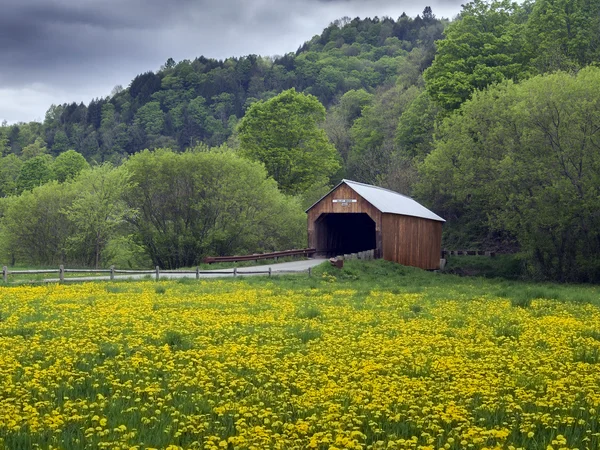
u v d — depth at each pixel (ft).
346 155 345.10
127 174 174.29
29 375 41.45
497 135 155.53
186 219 179.52
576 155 140.97
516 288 116.78
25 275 118.32
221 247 178.70
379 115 322.75
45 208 179.22
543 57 206.90
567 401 36.40
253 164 187.32
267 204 182.70
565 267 147.95
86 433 31.30
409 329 60.03
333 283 116.37
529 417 33.83
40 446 29.99
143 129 528.63
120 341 52.80
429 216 174.81
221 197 175.83
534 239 146.72
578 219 142.10
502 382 40.52
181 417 34.12
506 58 211.41
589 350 50.62
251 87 580.30
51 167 309.63
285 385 40.22
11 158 340.39
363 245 213.66
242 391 39.34
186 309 73.05
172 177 175.94
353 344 51.98
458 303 84.79
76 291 89.20
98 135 529.04
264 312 70.95
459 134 169.07
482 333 58.75
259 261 156.04
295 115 260.62
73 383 40.32
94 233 175.32
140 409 35.27
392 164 258.16
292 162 254.06
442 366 44.14
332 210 160.45
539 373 42.52
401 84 350.84
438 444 30.91
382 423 33.86
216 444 30.99
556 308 79.97
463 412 34.12
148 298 81.66
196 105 545.03
